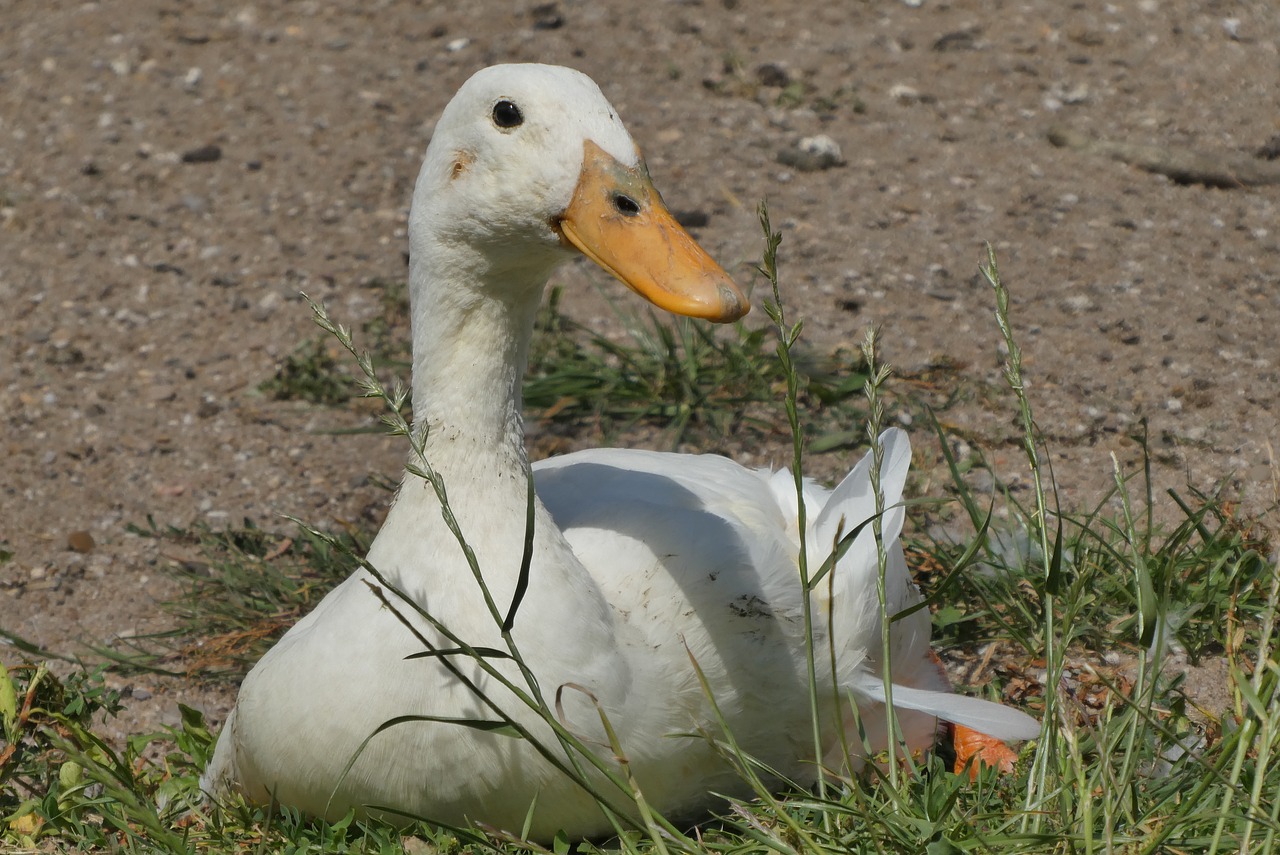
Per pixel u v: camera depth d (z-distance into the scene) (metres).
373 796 5.25
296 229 12.53
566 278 11.76
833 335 10.59
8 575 8.59
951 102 13.93
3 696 6.10
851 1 15.55
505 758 5.08
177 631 7.92
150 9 15.99
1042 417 9.56
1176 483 8.71
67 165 13.41
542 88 5.14
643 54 14.75
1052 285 11.13
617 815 5.04
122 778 5.97
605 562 5.48
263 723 5.36
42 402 10.37
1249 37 14.80
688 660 5.34
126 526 9.05
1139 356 10.17
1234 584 6.80
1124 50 14.63
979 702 5.46
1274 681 4.77
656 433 9.76
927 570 7.75
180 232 12.52
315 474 9.62
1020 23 15.12
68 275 11.95
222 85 14.61
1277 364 9.98
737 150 13.16
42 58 15.10
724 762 5.52
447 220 5.27
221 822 5.68
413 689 5.08
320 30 15.57
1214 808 5.11
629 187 5.08
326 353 10.88
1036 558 7.66
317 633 5.31
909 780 5.36
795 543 6.10
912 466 9.01
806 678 5.65
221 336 11.20
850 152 13.16
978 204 12.30
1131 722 5.42
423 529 5.23
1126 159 12.94
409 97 14.35
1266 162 12.70
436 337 5.34
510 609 4.64
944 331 10.62
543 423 9.92
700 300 4.81
